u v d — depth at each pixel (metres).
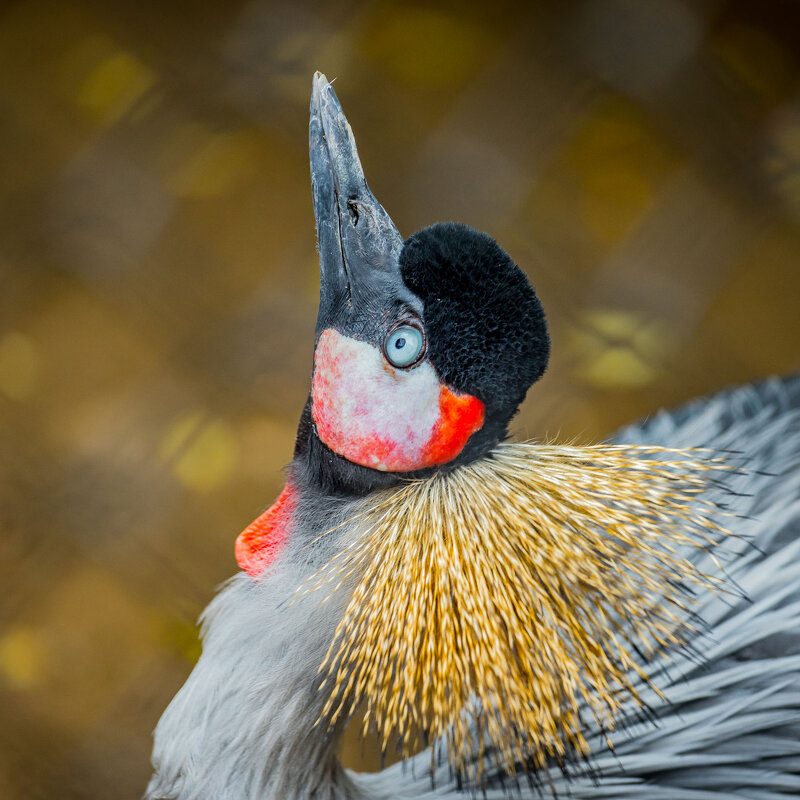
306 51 7.24
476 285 2.32
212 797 2.53
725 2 7.19
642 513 2.43
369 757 4.44
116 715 4.80
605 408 5.82
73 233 6.49
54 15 7.43
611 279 6.35
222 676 2.54
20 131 6.91
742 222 6.58
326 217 2.55
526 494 2.41
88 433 5.73
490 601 2.36
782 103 6.92
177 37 7.28
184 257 6.42
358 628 2.43
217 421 5.78
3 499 5.49
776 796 2.99
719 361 6.07
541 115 6.95
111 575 5.24
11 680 4.88
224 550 5.34
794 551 3.37
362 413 2.43
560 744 2.46
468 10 7.38
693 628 3.01
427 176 6.70
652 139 6.87
